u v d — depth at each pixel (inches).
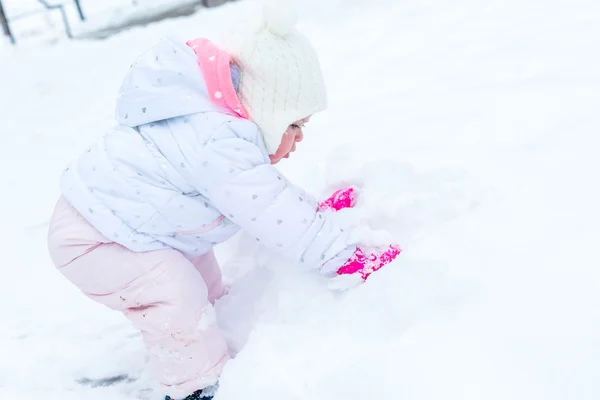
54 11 251.1
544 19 115.7
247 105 55.3
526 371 39.6
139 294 55.0
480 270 48.3
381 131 86.3
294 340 53.2
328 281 57.6
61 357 68.2
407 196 60.8
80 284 56.7
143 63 56.6
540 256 47.0
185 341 55.1
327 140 90.2
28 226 98.6
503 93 83.9
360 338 50.1
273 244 55.6
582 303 41.9
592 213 49.3
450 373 41.5
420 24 139.4
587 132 64.1
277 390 48.6
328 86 117.8
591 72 83.1
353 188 65.7
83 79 171.5
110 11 231.5
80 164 56.9
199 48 56.7
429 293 48.9
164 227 55.1
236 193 53.3
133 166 54.7
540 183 56.3
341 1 173.2
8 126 146.9
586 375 38.0
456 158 68.7
